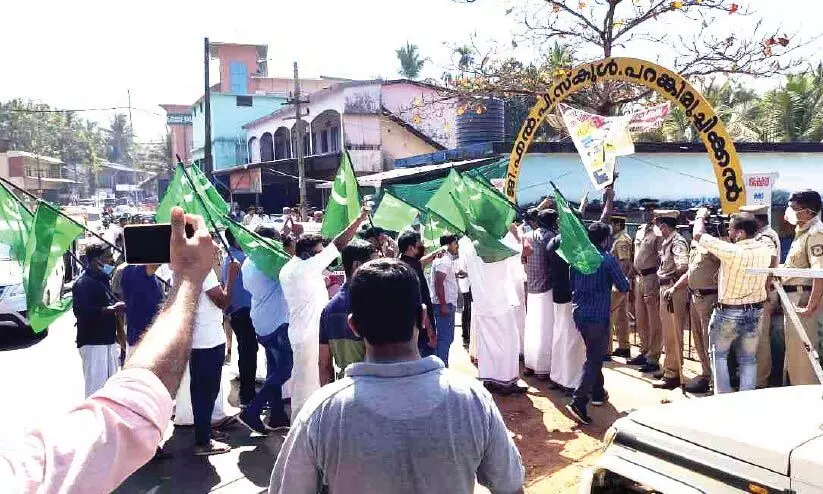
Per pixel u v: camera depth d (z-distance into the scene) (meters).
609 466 2.89
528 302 7.42
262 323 5.72
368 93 25.17
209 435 5.36
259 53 50.50
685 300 6.50
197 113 46.03
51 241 4.25
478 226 5.99
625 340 8.18
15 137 71.56
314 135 29.72
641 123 7.78
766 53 11.80
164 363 1.07
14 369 7.99
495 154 13.37
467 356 8.60
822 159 14.11
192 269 1.23
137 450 0.97
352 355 4.36
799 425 2.53
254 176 27.52
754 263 5.18
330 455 1.78
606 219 8.12
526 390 6.82
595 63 7.98
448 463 1.76
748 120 24.41
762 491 2.36
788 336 5.57
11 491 0.82
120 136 113.94
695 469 2.61
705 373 6.59
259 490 4.69
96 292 5.68
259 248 5.52
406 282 1.97
